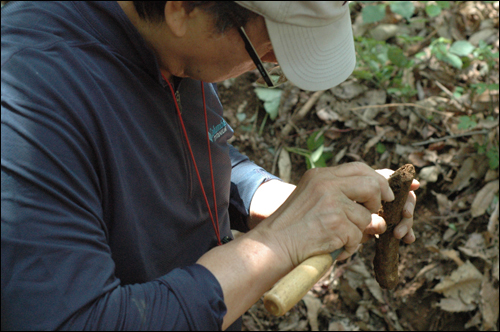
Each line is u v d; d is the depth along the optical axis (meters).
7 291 0.67
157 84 0.93
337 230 0.92
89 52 0.84
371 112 2.57
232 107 2.64
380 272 1.12
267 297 0.80
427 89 2.62
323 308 2.40
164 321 0.74
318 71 0.90
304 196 0.95
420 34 2.78
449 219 2.40
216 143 1.17
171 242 1.02
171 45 0.88
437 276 2.32
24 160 0.70
